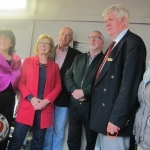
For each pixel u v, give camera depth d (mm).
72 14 2660
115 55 1505
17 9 2805
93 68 2082
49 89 2018
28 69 1987
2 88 1795
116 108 1354
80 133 2230
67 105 2285
